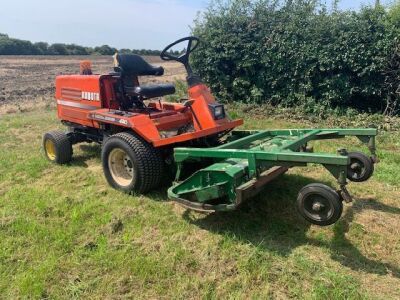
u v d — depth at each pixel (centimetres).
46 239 386
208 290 314
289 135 473
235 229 400
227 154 379
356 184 508
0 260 356
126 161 488
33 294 313
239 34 1014
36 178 554
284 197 463
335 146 670
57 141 591
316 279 321
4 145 720
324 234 388
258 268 335
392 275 332
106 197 481
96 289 320
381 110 916
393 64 854
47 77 2028
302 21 945
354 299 300
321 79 933
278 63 966
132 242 379
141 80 1731
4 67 2614
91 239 386
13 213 441
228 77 1050
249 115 952
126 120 473
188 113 529
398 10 849
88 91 561
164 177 518
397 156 623
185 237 389
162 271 336
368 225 407
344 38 882
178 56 513
